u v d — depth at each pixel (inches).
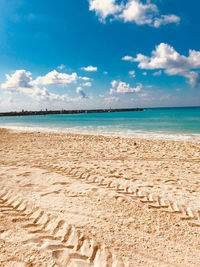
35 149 323.6
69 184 158.4
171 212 116.1
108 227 97.9
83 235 90.5
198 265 75.2
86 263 74.3
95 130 688.4
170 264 75.5
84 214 109.9
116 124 946.7
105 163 233.3
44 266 71.1
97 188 150.6
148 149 331.9
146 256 79.3
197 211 117.6
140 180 172.7
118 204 123.9
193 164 233.3
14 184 154.8
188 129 641.0
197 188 155.2
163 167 218.8
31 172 188.5
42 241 85.4
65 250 80.6
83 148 339.3
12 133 588.7
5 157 255.9
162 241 89.0
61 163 227.3
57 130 709.9
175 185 161.5
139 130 658.2
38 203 121.8
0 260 72.6
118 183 163.5
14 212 110.5
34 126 939.3
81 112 4461.1
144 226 100.3
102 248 82.7
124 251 81.4
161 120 1123.3
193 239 91.1
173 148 339.0
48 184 157.1
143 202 128.5
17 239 85.9
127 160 252.7
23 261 72.9
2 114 3659.0
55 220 102.4
